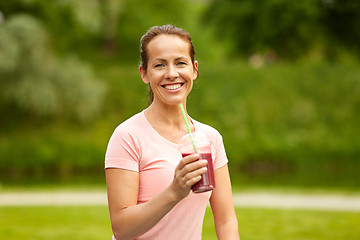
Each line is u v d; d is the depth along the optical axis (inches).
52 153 960.3
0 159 943.7
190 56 105.3
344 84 1107.9
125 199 98.8
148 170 101.1
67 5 1143.0
